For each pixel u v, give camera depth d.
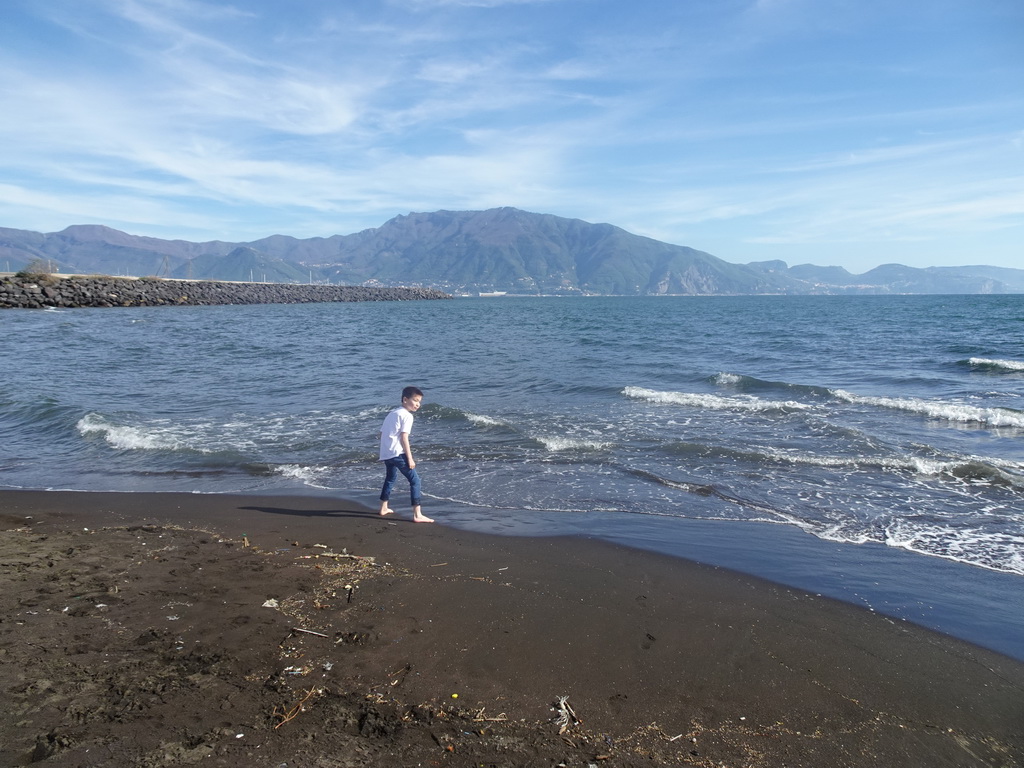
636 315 66.56
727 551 6.35
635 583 5.54
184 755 2.99
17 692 3.44
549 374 19.08
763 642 4.52
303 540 6.53
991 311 63.69
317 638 4.33
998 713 3.76
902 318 52.44
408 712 3.51
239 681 3.71
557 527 7.09
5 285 56.34
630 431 11.71
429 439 11.26
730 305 116.00
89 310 55.62
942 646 4.52
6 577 5.15
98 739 3.06
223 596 4.96
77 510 7.60
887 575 5.77
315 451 10.58
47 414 13.08
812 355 24.34
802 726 3.58
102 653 3.94
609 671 4.07
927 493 8.19
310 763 3.01
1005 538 6.67
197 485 8.83
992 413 12.22
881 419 12.54
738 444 10.69
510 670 4.04
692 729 3.50
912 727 3.60
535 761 3.15
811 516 7.41
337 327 43.09
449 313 71.56
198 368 20.58
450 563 5.94
